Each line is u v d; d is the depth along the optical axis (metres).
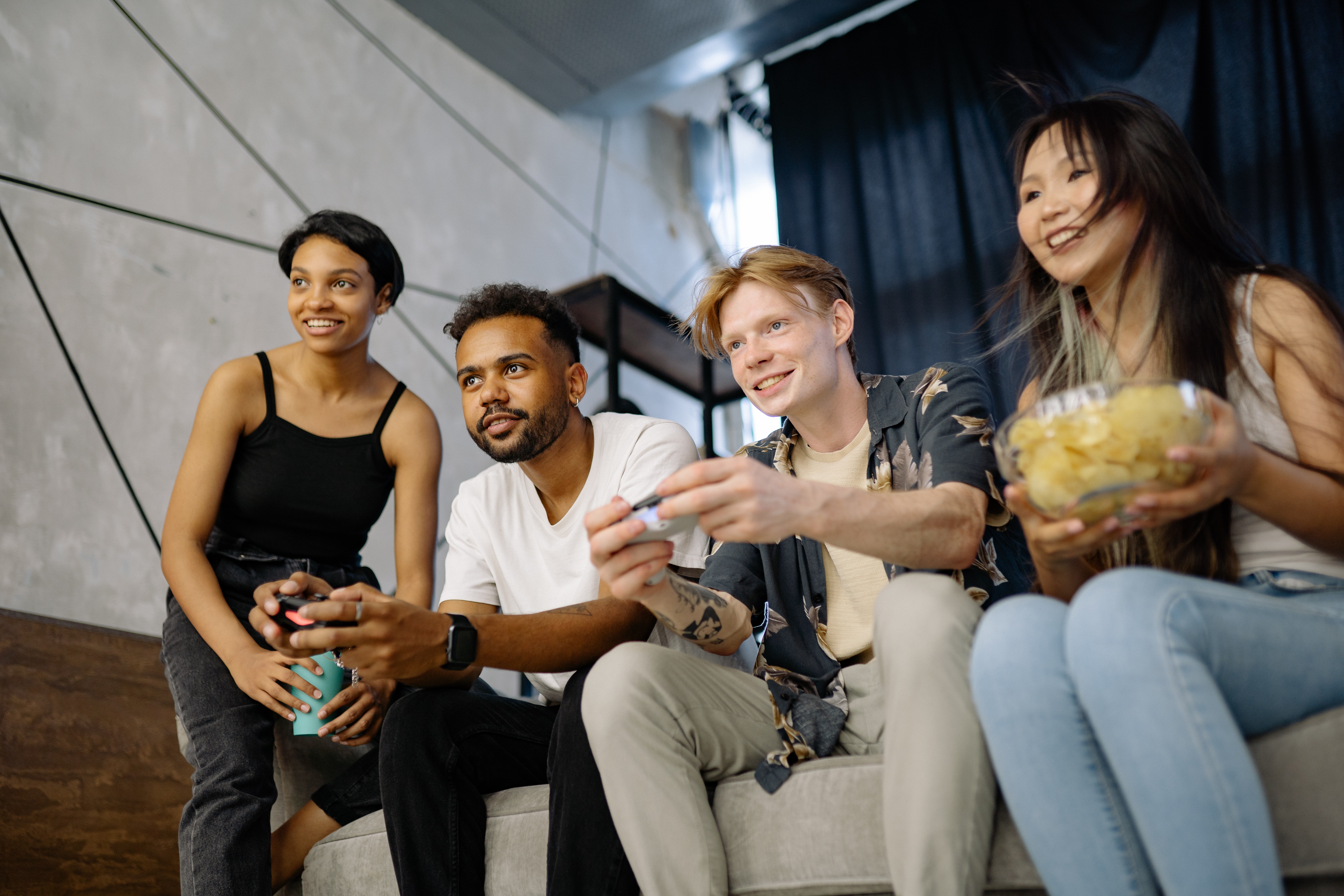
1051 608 0.84
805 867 1.04
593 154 4.23
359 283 1.79
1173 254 1.04
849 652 1.27
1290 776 0.79
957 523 1.09
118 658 2.22
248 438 1.72
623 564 1.00
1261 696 0.80
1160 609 0.76
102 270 2.52
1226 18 3.21
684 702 1.14
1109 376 1.08
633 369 4.01
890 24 3.92
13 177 2.41
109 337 2.49
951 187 3.65
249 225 2.88
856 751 1.19
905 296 3.63
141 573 2.39
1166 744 0.73
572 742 1.17
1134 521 0.81
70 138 2.54
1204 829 0.71
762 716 1.23
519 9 3.61
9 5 2.51
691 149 4.74
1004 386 3.08
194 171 2.79
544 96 4.06
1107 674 0.76
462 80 3.74
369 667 1.22
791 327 1.34
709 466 0.96
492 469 1.65
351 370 1.80
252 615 1.39
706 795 1.12
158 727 2.22
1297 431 0.93
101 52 2.67
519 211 3.77
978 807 0.90
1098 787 0.78
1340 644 0.82
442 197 3.49
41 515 2.25
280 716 1.60
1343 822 0.76
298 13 3.22
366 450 1.77
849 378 1.39
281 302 2.89
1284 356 0.96
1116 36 3.39
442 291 3.36
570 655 1.28
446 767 1.32
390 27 3.52
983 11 3.72
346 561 1.80
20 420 2.28
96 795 2.06
